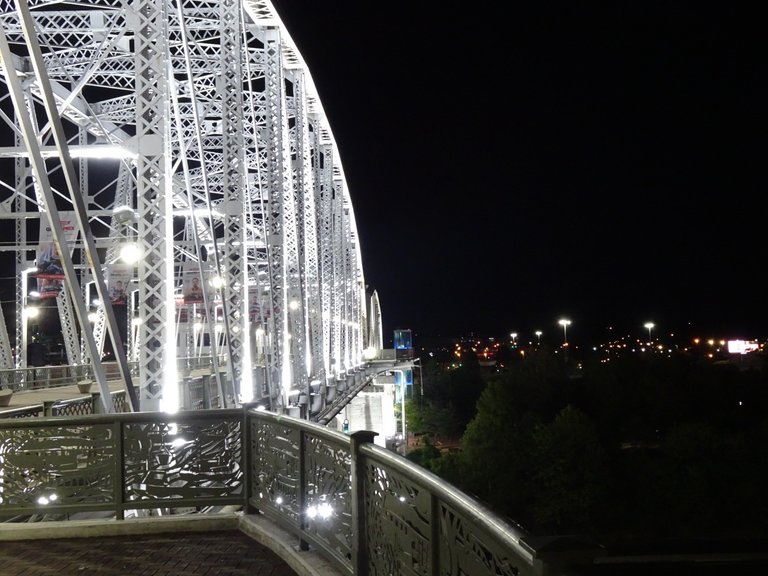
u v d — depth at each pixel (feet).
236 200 70.18
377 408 264.31
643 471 150.10
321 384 115.03
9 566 20.43
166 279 41.39
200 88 92.53
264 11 90.48
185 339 151.43
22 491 24.26
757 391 213.87
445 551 11.86
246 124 96.53
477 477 166.50
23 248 112.37
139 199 41.93
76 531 23.53
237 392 67.82
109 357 175.63
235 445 24.85
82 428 24.54
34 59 31.78
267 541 21.98
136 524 23.80
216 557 21.06
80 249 136.67
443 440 291.79
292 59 108.06
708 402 209.36
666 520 139.64
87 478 24.38
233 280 70.13
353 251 208.33
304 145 120.47
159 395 40.42
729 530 135.74
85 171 116.16
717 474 140.97
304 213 110.32
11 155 71.97
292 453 21.39
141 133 42.42
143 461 24.52
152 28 43.29
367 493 16.29
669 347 589.73
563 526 148.46
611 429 200.13
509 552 8.97
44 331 191.72
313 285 120.16
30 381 89.81
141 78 42.78
